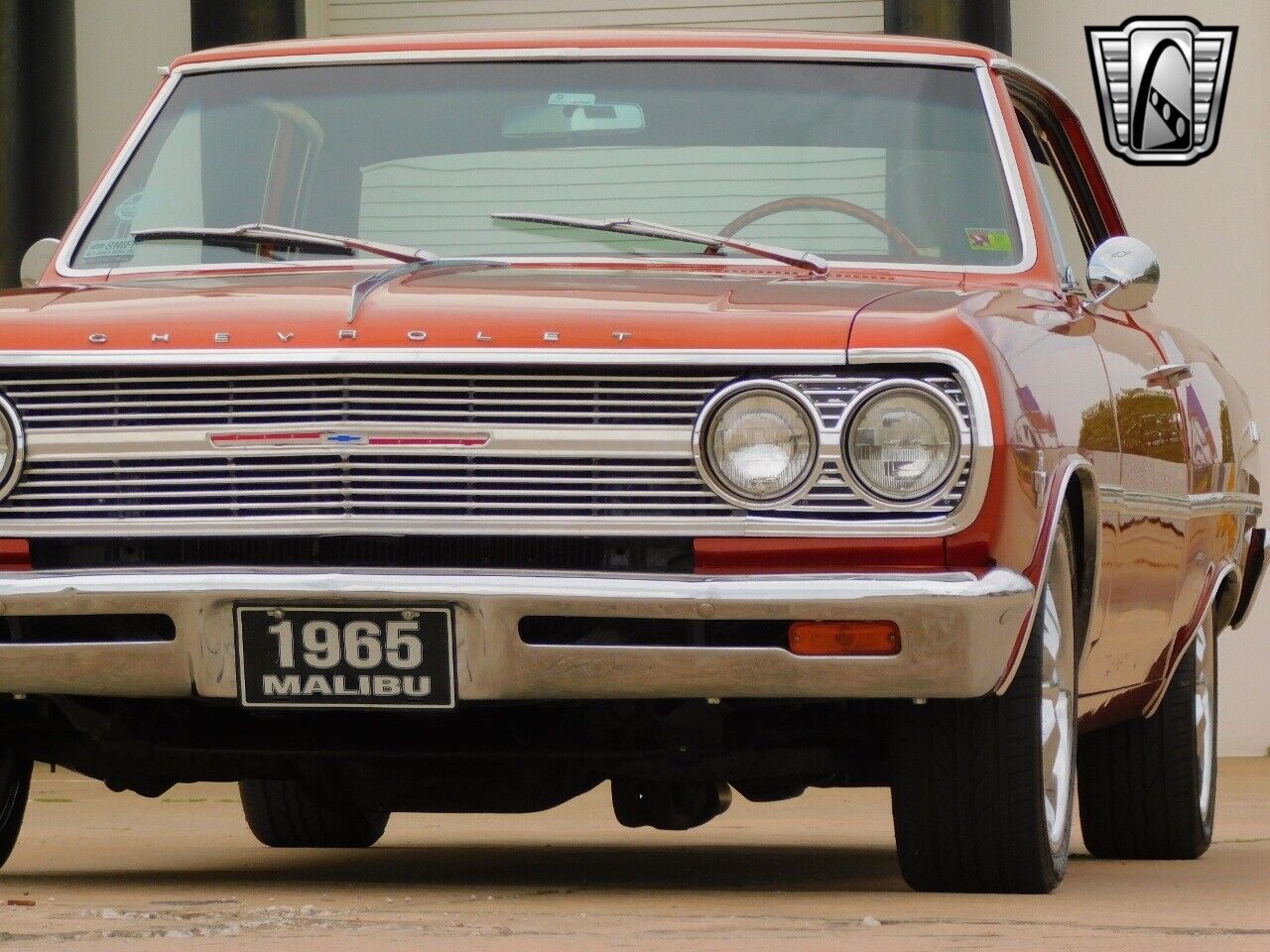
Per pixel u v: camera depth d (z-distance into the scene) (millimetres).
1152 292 11828
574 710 9844
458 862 12836
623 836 15852
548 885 10625
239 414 9219
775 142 11477
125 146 12156
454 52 12078
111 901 9062
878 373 8922
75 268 11547
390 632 8953
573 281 9805
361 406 9102
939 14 25656
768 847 14680
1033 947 7441
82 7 29000
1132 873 12078
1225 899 9867
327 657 9008
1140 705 12938
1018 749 9359
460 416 9031
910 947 7398
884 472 8875
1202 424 13281
